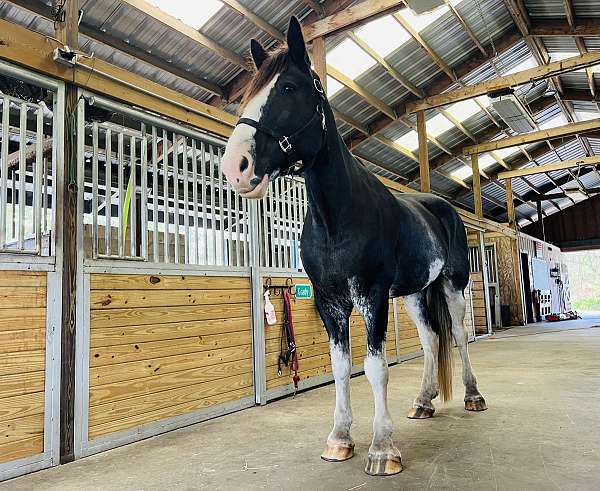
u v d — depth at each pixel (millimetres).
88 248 3873
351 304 1934
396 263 2027
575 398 2939
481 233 9008
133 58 4617
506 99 6512
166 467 1937
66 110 2264
